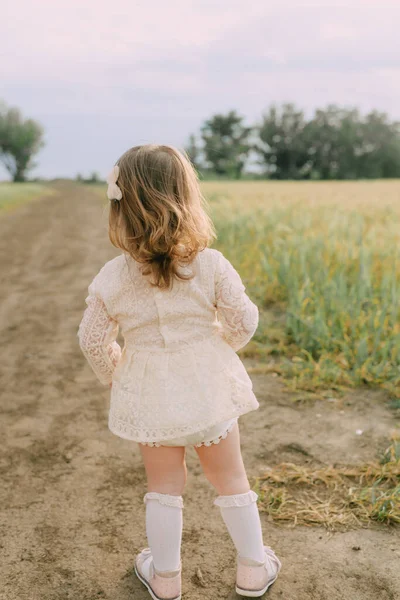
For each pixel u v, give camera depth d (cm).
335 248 662
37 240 1337
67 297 721
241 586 200
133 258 183
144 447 194
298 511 253
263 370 430
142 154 181
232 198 1717
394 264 543
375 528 242
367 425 338
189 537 240
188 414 180
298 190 2511
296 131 9744
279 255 703
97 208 2580
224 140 9750
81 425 353
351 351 429
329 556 225
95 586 213
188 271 186
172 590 196
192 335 188
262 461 299
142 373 186
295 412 359
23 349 514
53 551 233
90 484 284
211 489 277
